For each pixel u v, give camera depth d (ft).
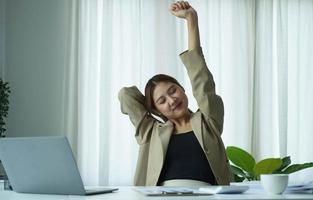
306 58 13.65
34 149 3.65
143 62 12.41
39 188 3.91
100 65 12.07
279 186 3.30
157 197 3.15
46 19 12.46
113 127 12.00
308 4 13.83
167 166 5.50
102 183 11.66
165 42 12.57
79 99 12.00
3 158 3.93
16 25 12.37
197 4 12.89
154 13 12.65
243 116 12.85
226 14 13.16
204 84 5.58
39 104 12.24
